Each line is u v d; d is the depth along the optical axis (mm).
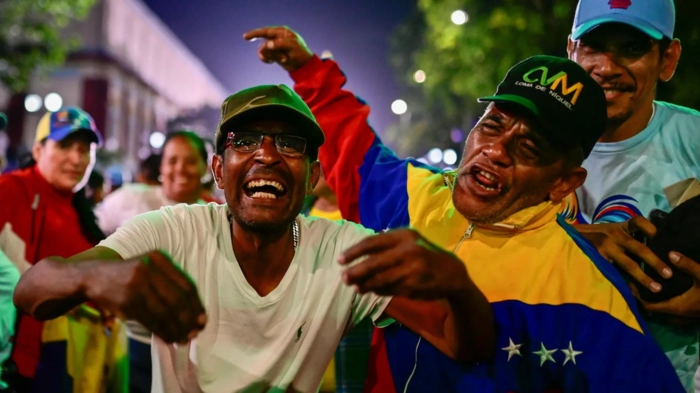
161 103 63719
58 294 1822
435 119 28203
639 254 2430
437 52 19125
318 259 2350
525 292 2285
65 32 45062
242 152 2236
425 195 2627
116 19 47250
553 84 2281
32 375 3686
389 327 2471
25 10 18219
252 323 2254
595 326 2182
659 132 2836
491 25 13625
